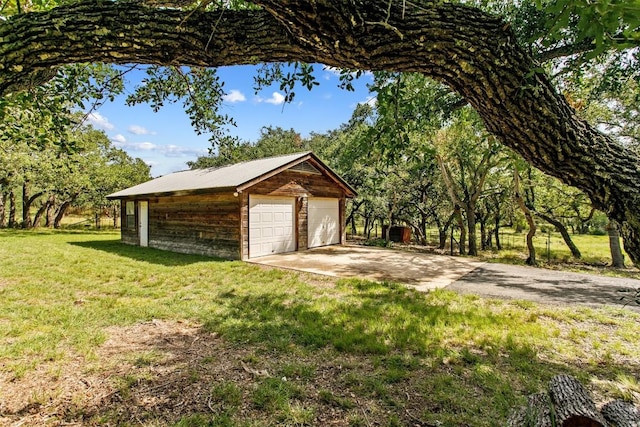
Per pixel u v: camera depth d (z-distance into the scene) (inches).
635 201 52.0
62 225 909.2
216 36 54.2
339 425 87.2
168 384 105.8
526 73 51.7
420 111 128.2
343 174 640.4
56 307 180.7
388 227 609.9
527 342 140.3
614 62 147.2
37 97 91.9
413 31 49.8
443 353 128.8
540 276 286.8
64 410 92.1
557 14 45.8
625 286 249.3
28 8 80.0
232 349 132.0
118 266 313.6
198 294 215.3
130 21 52.7
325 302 195.9
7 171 584.4
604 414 73.8
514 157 142.9
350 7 47.3
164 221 464.4
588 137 55.1
